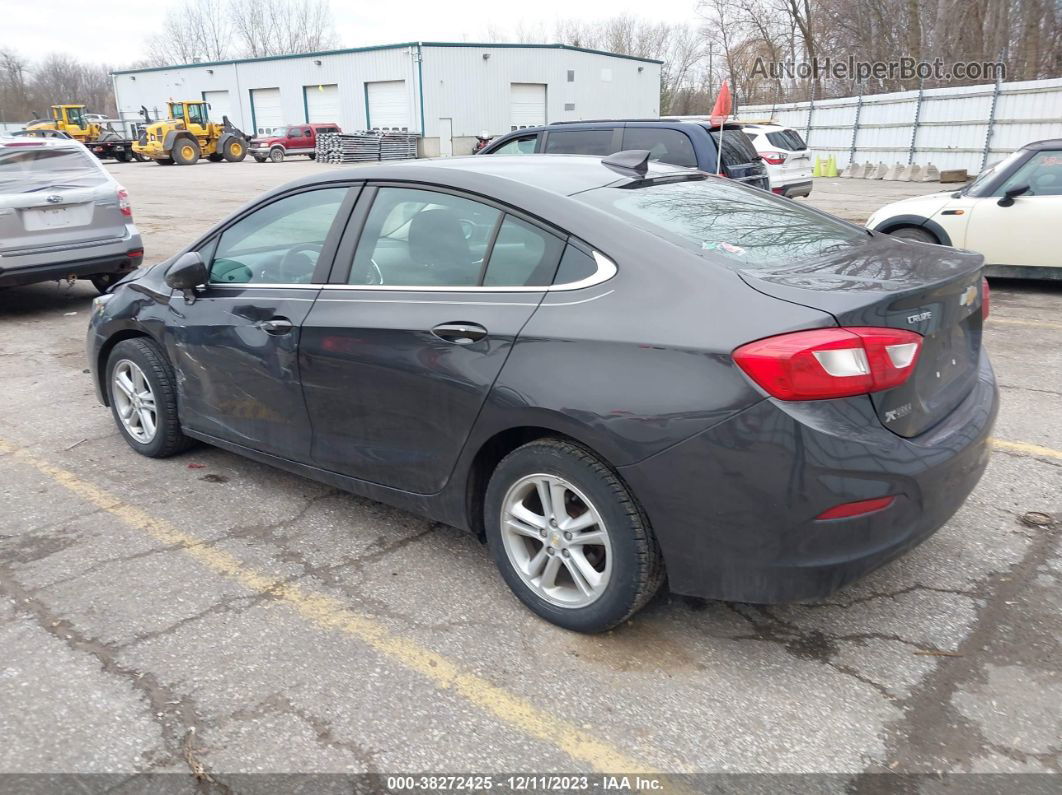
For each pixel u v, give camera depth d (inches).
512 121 1769.2
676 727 97.4
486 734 96.7
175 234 539.8
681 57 2755.9
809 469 92.7
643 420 99.2
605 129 359.6
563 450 108.3
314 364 134.3
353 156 1504.7
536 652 111.6
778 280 101.0
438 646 113.0
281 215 147.8
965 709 99.3
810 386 92.0
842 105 1074.7
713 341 96.4
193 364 159.2
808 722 97.8
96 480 169.0
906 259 115.4
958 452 103.6
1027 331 273.6
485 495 123.4
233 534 145.3
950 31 1311.5
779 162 641.6
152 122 1632.6
